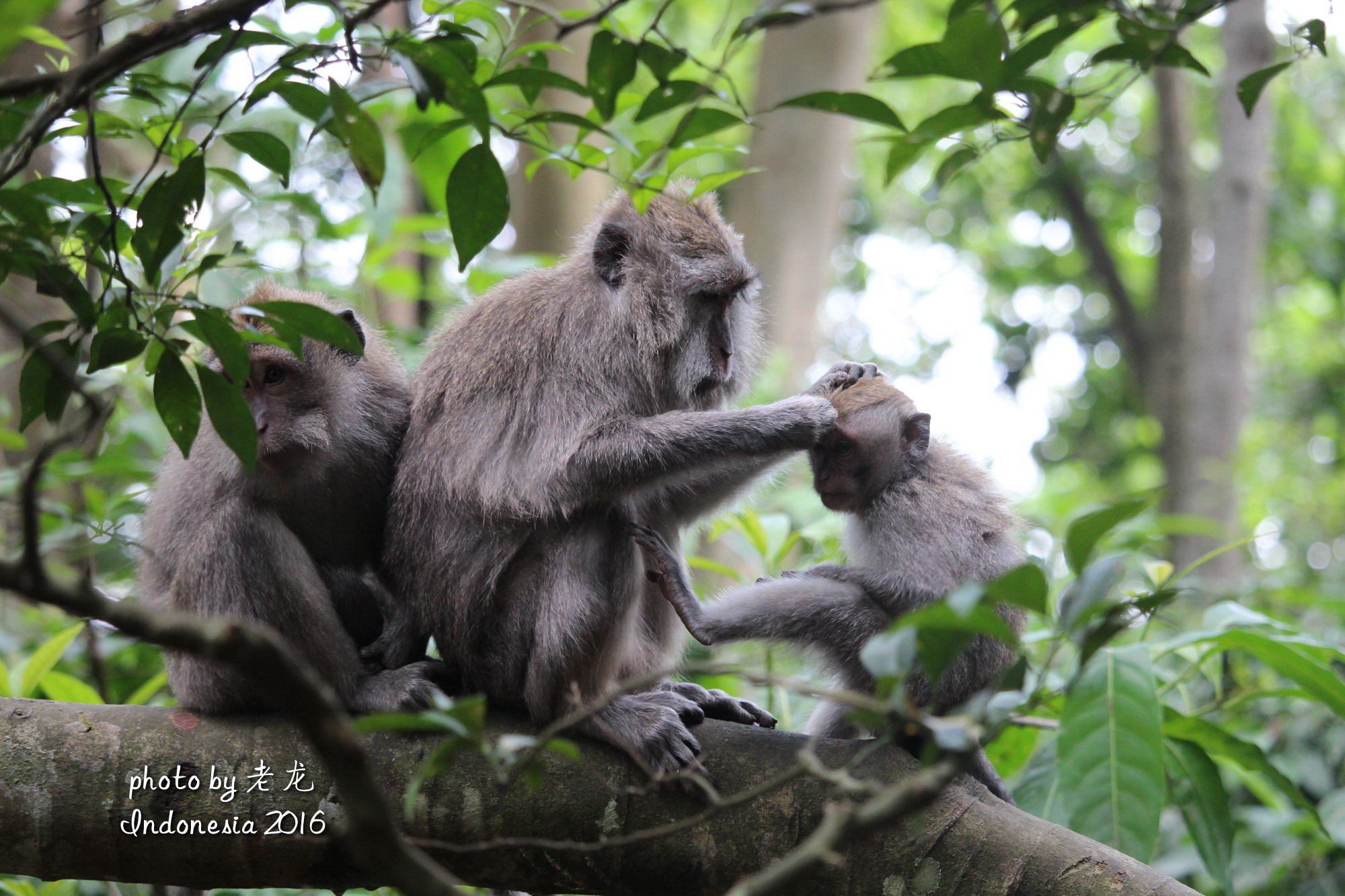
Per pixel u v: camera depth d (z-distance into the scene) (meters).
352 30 3.57
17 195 3.55
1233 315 17.41
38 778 4.42
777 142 12.27
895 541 5.71
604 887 4.55
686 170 7.64
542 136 4.47
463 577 5.29
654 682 5.57
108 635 6.18
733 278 5.89
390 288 8.64
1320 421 22.38
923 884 4.33
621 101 4.65
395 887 2.67
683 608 5.34
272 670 2.48
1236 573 14.66
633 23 16.42
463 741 3.08
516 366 5.54
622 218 5.96
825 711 5.70
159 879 4.54
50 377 3.71
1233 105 17.50
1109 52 4.12
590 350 5.60
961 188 24.34
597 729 4.74
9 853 4.42
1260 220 17.52
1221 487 15.76
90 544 6.16
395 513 5.53
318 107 3.89
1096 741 4.41
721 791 4.53
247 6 3.49
